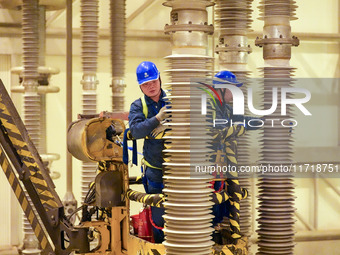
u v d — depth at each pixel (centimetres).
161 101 554
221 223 582
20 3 959
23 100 948
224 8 635
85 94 916
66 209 919
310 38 1124
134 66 1055
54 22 1032
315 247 1034
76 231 590
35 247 902
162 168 554
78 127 599
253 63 1077
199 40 482
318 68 1138
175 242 481
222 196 525
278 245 555
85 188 889
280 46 559
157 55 1059
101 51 1036
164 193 508
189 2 479
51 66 1034
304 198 1117
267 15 561
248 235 629
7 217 1021
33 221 587
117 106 965
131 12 1051
